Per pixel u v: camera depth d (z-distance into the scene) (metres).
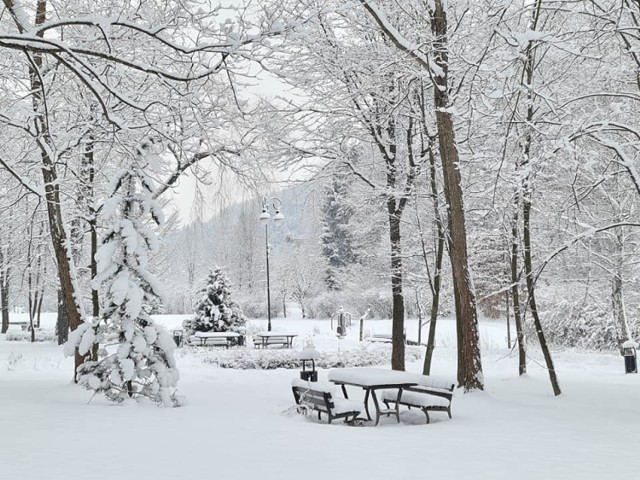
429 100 15.85
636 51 11.06
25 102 12.77
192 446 7.20
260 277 65.12
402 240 19.30
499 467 6.23
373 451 7.04
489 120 14.00
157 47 12.76
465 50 14.23
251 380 16.41
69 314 14.43
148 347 11.10
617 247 21.47
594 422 9.52
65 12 13.17
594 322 27.69
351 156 17.31
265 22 10.26
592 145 14.86
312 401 10.28
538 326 12.89
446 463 6.41
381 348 26.06
